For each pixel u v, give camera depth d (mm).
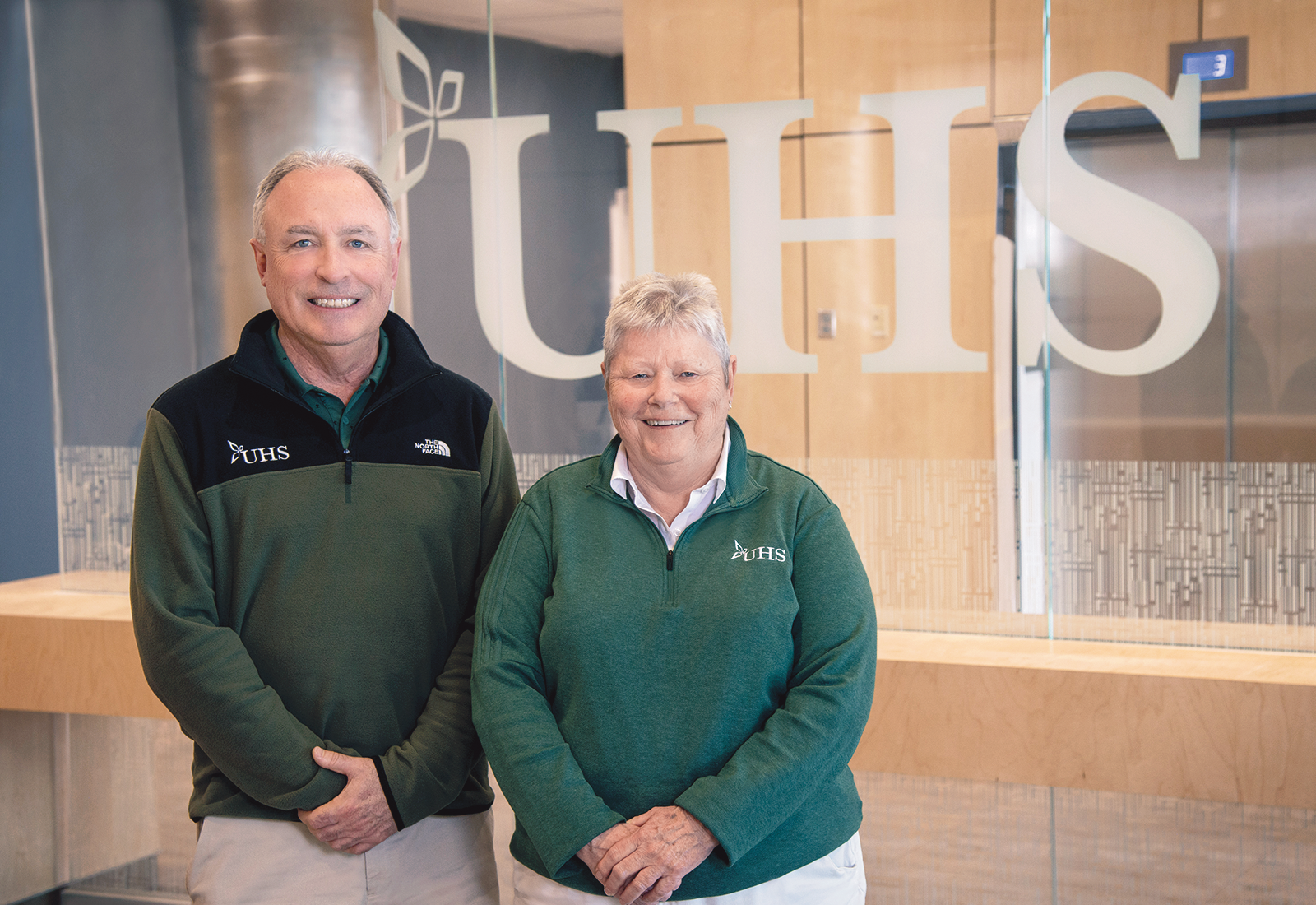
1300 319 2332
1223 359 2391
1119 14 2383
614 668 1442
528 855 1490
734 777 1364
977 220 2504
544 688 1518
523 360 2818
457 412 1710
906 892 2547
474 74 2789
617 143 2709
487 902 1754
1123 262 2430
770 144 2611
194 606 1546
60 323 3082
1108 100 2406
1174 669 2260
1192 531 2439
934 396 2570
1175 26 2352
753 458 1630
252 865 1592
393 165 2867
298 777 1517
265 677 1580
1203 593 2443
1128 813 2367
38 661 2840
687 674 1439
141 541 1571
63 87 3027
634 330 1484
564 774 1397
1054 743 2279
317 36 2863
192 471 1571
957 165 2504
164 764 2990
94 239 3037
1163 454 2443
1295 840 2248
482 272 2828
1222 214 2365
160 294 3006
